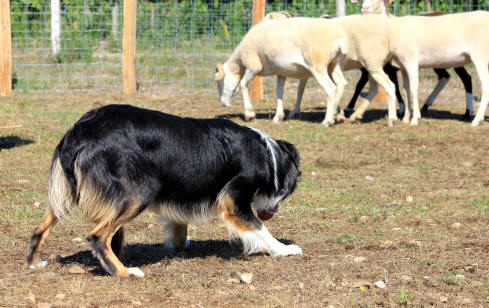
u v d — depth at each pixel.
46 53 19.28
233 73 12.91
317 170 9.20
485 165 9.36
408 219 6.89
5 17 14.98
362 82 13.69
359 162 9.62
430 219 6.89
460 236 6.26
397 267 5.32
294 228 6.60
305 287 4.84
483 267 5.30
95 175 4.66
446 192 8.02
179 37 20.39
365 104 12.73
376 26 11.83
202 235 6.44
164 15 20.58
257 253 5.80
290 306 4.44
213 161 5.11
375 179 8.73
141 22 20.20
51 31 18.80
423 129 11.91
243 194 5.25
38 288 4.69
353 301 4.53
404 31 11.82
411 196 7.88
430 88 17.09
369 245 5.96
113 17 20.03
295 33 11.48
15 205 7.11
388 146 10.63
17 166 8.94
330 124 12.21
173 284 4.82
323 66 11.52
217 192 5.22
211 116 13.20
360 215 7.07
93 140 4.70
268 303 4.50
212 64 18.84
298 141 10.93
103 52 19.97
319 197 7.82
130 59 15.57
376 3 12.84
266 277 5.09
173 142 4.96
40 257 5.13
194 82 17.25
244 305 4.46
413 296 4.66
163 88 16.75
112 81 17.17
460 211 7.16
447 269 5.27
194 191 5.11
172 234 5.81
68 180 4.75
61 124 11.82
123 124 4.80
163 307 4.39
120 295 4.57
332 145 10.70
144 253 5.76
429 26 11.77
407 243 5.99
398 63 12.20
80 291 4.61
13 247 5.73
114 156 4.71
